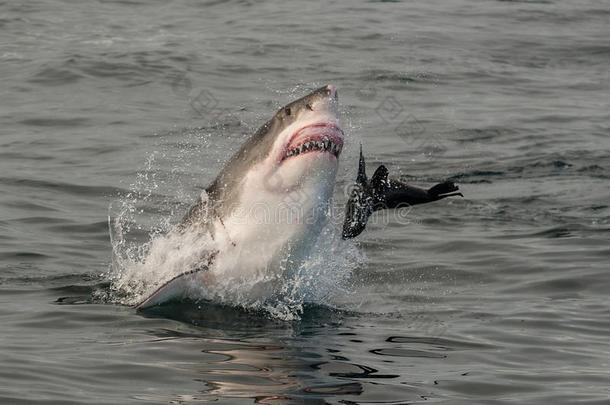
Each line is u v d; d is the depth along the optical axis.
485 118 76.69
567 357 31.66
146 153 63.69
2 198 52.62
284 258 35.72
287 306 36.62
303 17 115.75
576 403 27.64
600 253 44.50
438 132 71.75
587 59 102.62
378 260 43.66
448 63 97.06
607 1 131.00
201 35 104.88
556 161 64.31
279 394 27.41
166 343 31.84
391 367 30.19
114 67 88.19
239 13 118.25
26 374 28.30
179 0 125.12
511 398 27.89
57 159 61.97
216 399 26.84
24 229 47.12
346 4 124.62
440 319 35.78
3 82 83.69
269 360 30.50
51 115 73.88
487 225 49.69
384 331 34.19
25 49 96.00
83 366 29.23
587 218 51.25
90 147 65.06
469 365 30.66
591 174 61.31
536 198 55.31
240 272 36.03
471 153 66.06
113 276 40.22
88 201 52.84
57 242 45.28
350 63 94.56
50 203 52.12
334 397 27.30
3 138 67.38
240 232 35.66
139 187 55.69
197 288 36.47
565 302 38.09
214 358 30.44
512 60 100.62
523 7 125.81
